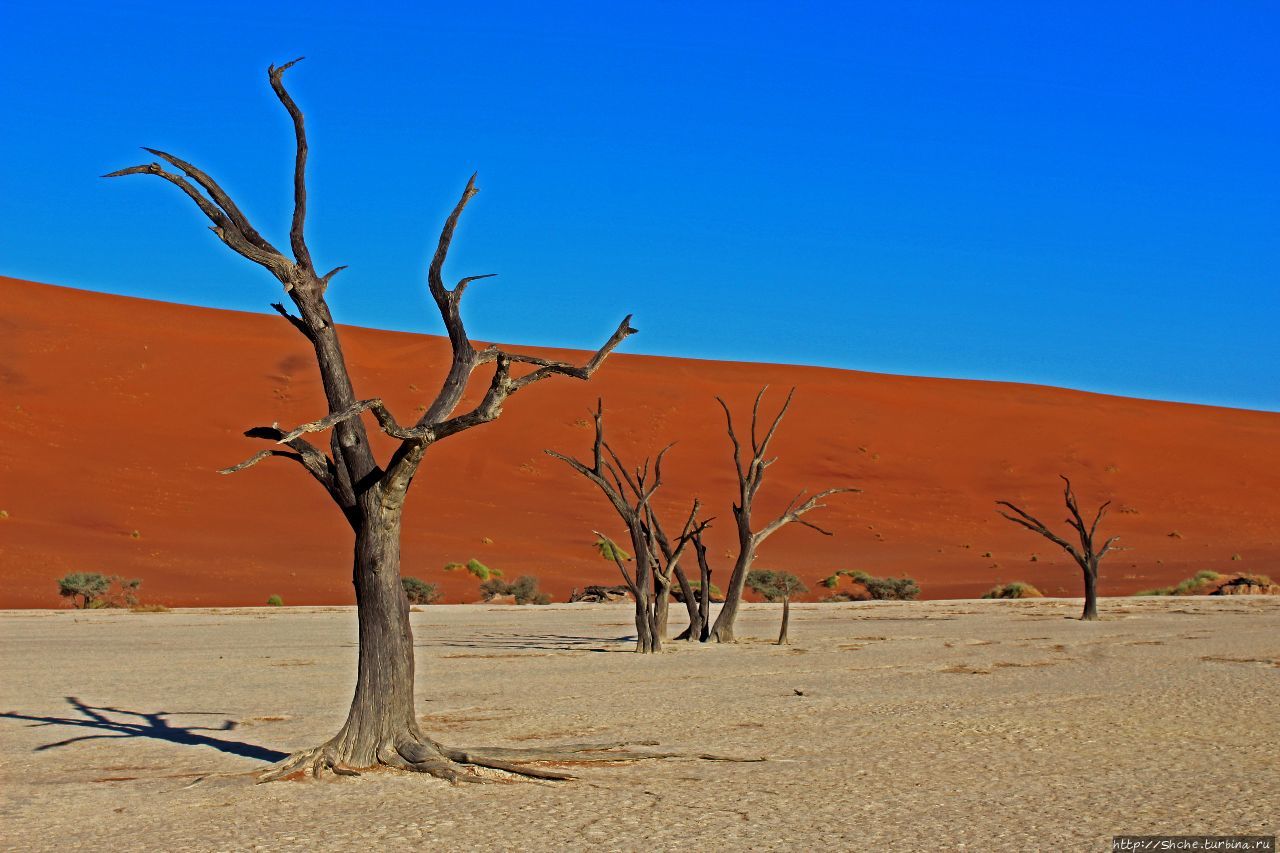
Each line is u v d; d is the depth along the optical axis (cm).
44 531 5975
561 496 8394
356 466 1138
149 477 7381
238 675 2162
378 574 1160
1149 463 10656
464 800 1039
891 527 8569
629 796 1048
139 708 1708
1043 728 1402
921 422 11081
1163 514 9481
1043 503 9556
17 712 1673
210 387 9306
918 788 1066
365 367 10488
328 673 2194
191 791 1100
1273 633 2969
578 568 6581
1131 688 1784
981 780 1098
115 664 2373
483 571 6081
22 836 947
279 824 965
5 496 6531
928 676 2033
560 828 933
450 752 1157
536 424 9650
